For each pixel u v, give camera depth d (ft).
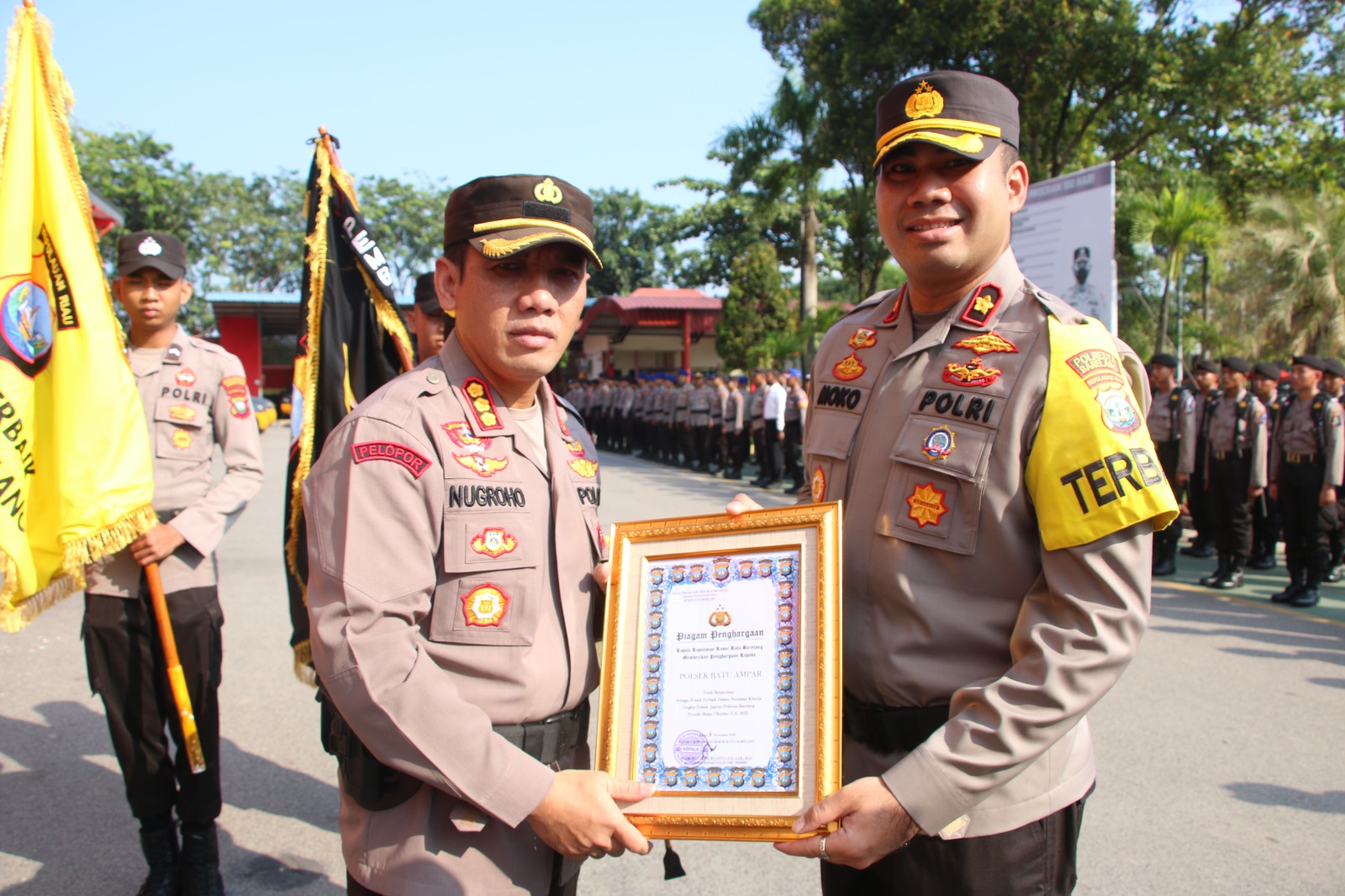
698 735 5.20
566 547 5.80
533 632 5.46
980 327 5.72
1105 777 12.28
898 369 6.02
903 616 5.54
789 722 5.08
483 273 5.55
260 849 10.66
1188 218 42.29
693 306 92.43
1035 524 5.32
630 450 73.10
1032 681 4.84
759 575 5.43
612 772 5.28
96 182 103.45
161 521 9.96
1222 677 16.58
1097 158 63.67
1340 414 22.25
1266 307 51.75
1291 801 11.60
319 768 12.74
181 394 10.21
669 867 5.64
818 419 6.48
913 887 5.41
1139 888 9.63
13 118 8.90
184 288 10.37
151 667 9.43
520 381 5.85
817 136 62.80
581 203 5.78
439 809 5.27
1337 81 59.67
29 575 8.75
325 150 9.96
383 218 141.38
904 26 51.65
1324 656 18.01
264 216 132.46
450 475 5.40
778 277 86.22
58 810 11.39
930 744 4.83
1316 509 22.61
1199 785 12.05
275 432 86.12
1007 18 49.55
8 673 16.40
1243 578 26.61
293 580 9.55
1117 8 49.93
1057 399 5.17
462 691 5.27
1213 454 25.25
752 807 4.96
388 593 5.01
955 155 5.52
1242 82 52.70
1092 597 4.95
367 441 5.25
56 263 9.00
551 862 5.66
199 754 9.02
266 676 16.22
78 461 8.80
